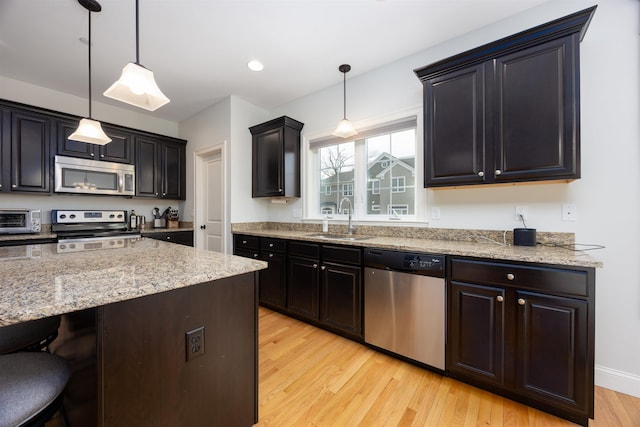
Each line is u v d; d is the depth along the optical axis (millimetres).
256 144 3441
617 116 1620
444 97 1928
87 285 851
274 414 1429
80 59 2510
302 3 1844
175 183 3992
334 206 3154
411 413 1448
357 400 1544
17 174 2682
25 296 735
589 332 1306
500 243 1956
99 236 3111
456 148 1873
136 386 883
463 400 1544
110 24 2033
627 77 1598
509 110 1680
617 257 1620
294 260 2629
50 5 1830
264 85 3041
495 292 1546
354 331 2180
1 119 2598
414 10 1914
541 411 1454
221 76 2840
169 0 1799
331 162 3184
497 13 1950
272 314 2822
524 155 1634
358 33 2164
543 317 1407
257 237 3016
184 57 2492
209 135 3646
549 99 1562
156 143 3785
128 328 864
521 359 1468
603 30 1657
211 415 1098
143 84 1366
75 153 3064
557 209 1790
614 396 1559
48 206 3135
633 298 1584
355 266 2176
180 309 993
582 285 1314
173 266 1142
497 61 1721
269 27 2086
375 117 2684
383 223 2602
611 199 1635
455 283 1682
